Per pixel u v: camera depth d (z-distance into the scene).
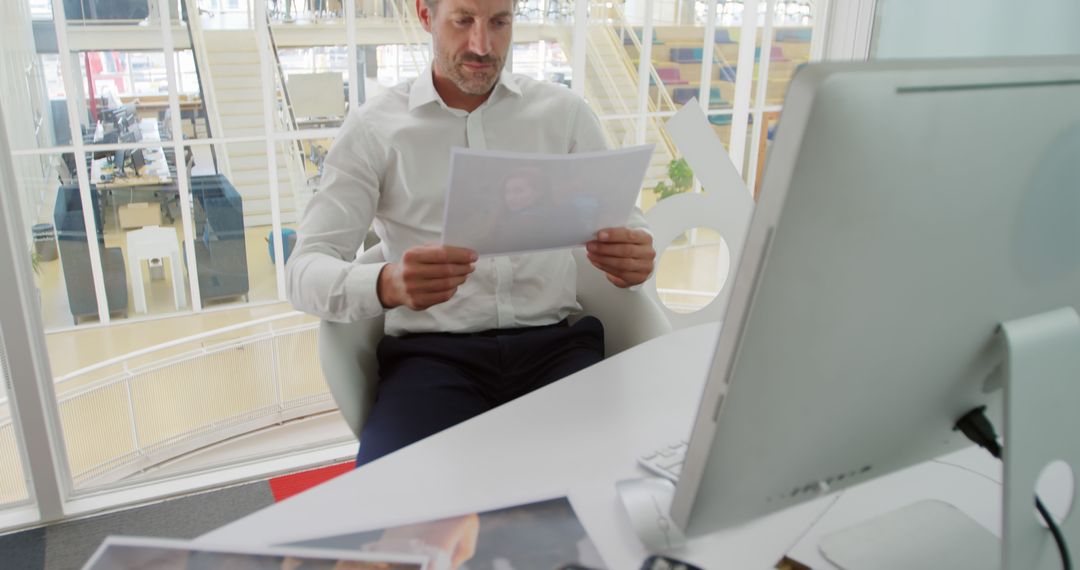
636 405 0.97
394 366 1.36
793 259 0.44
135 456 2.41
